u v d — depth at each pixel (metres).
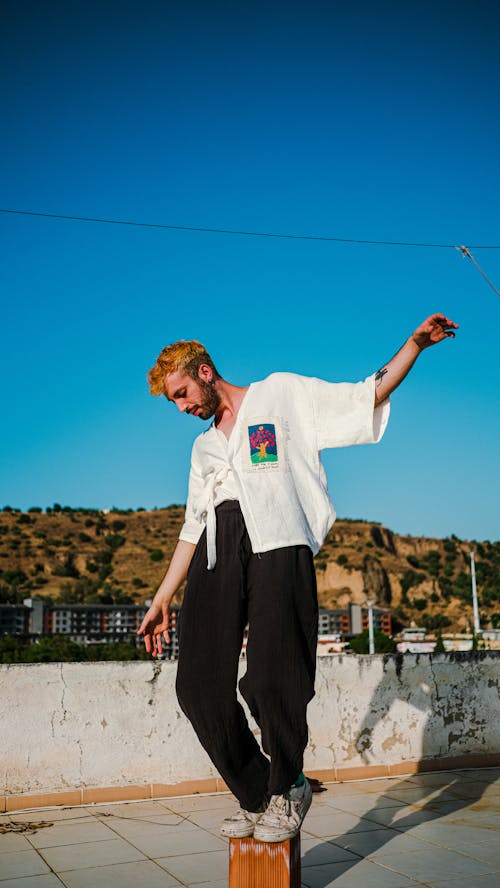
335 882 3.16
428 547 176.38
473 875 3.24
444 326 2.31
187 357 2.47
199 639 2.30
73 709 4.79
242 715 2.34
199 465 2.54
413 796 4.83
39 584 154.00
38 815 4.48
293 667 2.20
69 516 182.62
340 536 171.00
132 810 4.58
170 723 4.98
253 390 2.50
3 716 4.64
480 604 152.12
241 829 2.37
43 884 3.20
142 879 3.25
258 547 2.26
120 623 110.38
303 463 2.43
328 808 4.52
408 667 5.68
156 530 177.38
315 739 5.33
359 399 2.44
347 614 111.69
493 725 5.89
